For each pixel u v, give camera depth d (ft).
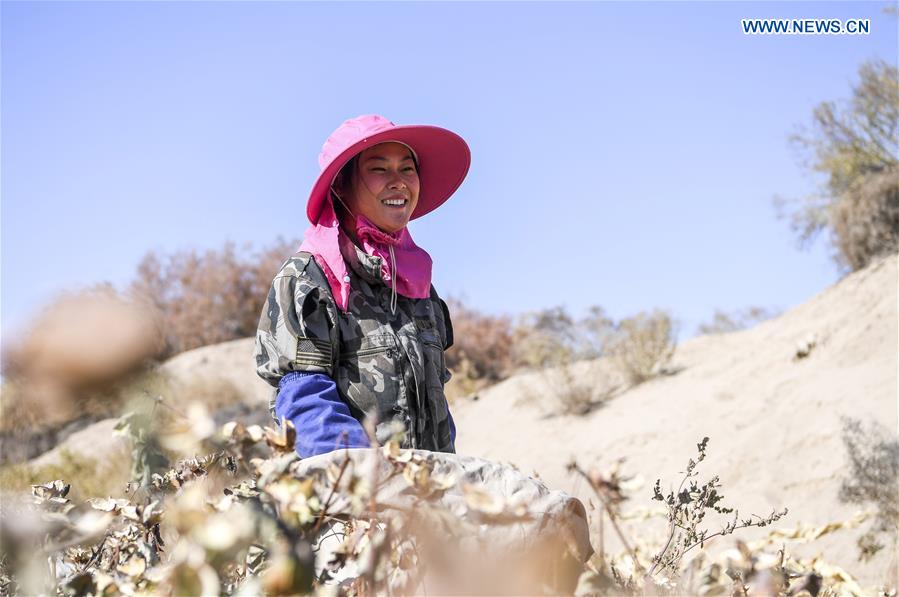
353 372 7.62
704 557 4.41
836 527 7.63
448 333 8.80
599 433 33.86
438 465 5.02
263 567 3.90
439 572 3.98
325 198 8.34
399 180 8.43
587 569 4.35
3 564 3.97
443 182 9.45
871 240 42.04
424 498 3.88
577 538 4.74
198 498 3.39
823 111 46.62
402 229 8.66
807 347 33.04
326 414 6.97
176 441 3.60
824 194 46.73
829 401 26.94
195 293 73.61
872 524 19.21
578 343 48.52
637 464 29.55
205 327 71.82
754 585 4.13
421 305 8.41
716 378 35.27
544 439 35.88
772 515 6.69
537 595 4.17
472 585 4.01
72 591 4.06
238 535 3.26
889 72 45.21
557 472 31.01
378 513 4.27
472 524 4.15
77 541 3.94
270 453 4.09
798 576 5.10
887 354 29.19
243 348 60.18
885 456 20.43
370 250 8.04
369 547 3.90
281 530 3.42
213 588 3.17
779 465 24.53
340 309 7.72
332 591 3.92
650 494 25.66
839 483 21.62
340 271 7.76
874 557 17.81
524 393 41.88
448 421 8.21
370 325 7.80
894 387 26.05
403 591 3.97
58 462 30.19
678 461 28.25
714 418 30.63
